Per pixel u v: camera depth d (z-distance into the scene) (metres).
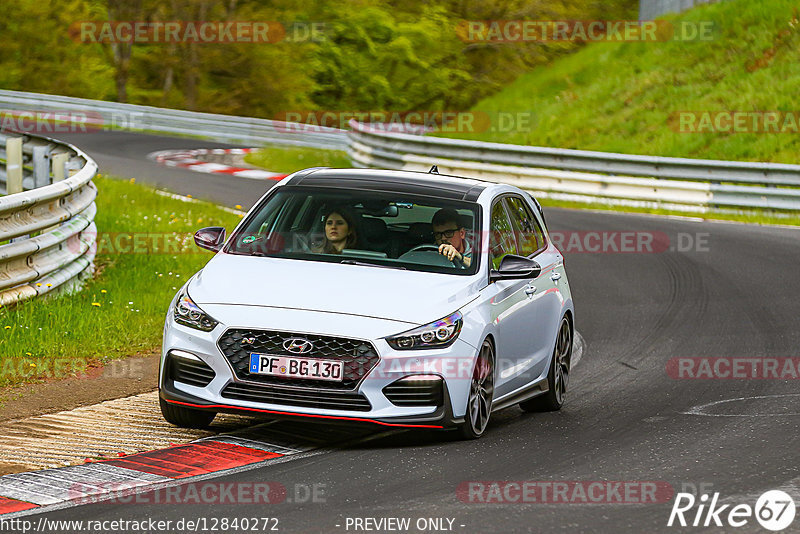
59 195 40.72
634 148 116.56
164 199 72.69
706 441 27.39
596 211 84.19
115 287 44.59
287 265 27.75
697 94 122.44
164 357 26.20
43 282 39.97
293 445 25.83
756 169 84.69
